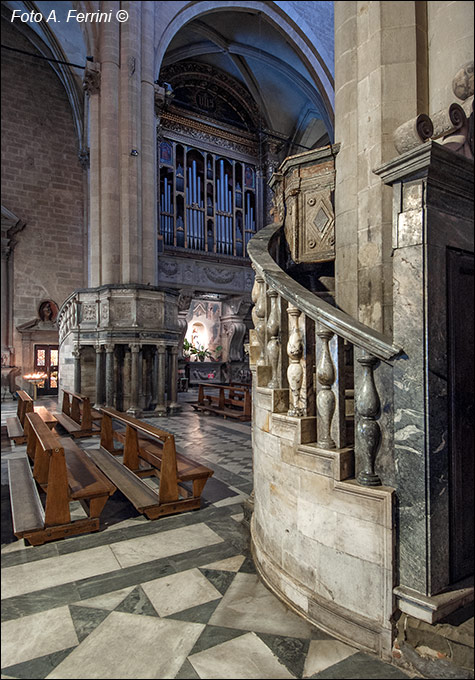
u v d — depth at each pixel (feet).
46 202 54.34
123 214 38.11
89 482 13.71
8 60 51.67
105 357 37.35
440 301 7.77
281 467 9.53
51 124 55.16
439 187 7.89
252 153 70.64
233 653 7.48
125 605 9.00
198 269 62.95
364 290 12.34
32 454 19.72
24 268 52.21
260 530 10.90
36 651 7.54
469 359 8.43
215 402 45.88
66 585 9.83
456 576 7.82
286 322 10.52
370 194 12.12
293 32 57.16
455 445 7.95
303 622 8.40
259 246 13.24
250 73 66.85
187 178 63.98
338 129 13.70
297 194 16.29
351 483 7.98
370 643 7.52
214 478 18.38
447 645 6.98
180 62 63.26
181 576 10.24
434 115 9.84
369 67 12.05
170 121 61.98
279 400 9.98
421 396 7.46
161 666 7.14
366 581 7.73
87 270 56.18
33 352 50.62
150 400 39.47
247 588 9.70
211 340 72.54
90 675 6.95
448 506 7.69
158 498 14.25
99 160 38.40
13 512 13.07
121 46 38.22
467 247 8.40
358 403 8.08
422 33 11.63
